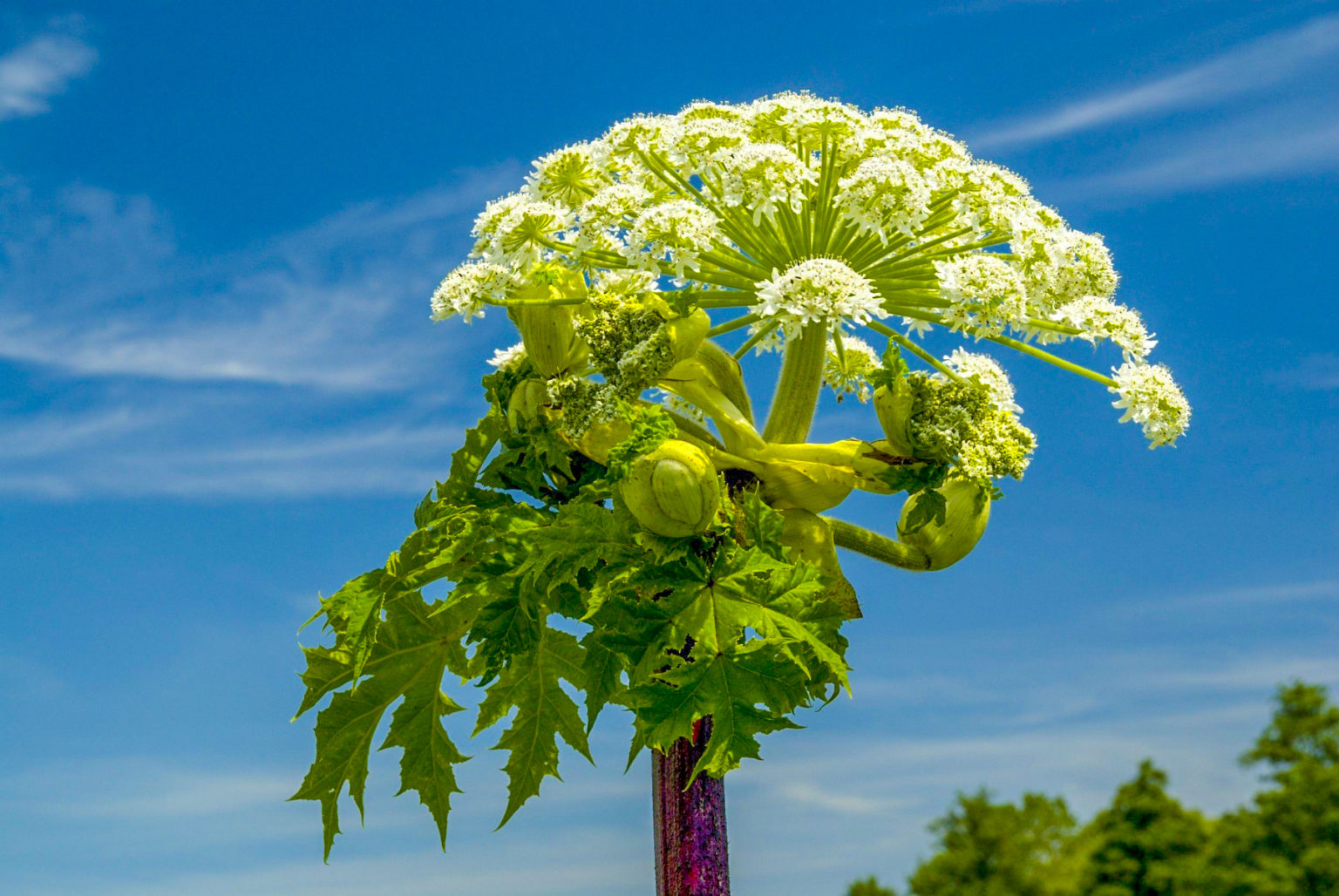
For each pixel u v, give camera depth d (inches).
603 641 62.8
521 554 66.1
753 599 63.2
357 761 70.6
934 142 66.8
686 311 65.8
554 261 68.7
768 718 61.7
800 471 66.9
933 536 69.8
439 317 68.6
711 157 64.8
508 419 70.1
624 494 63.4
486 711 70.1
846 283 62.6
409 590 68.9
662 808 68.9
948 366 69.8
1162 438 64.7
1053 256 64.9
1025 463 66.2
